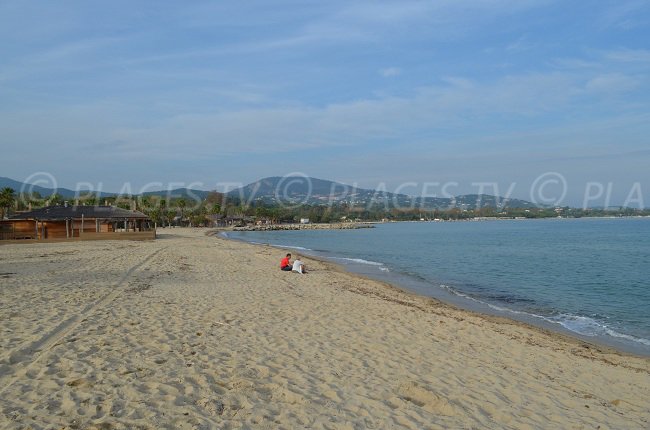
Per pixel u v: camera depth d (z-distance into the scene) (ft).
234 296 50.47
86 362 25.00
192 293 50.70
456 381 27.53
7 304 39.06
